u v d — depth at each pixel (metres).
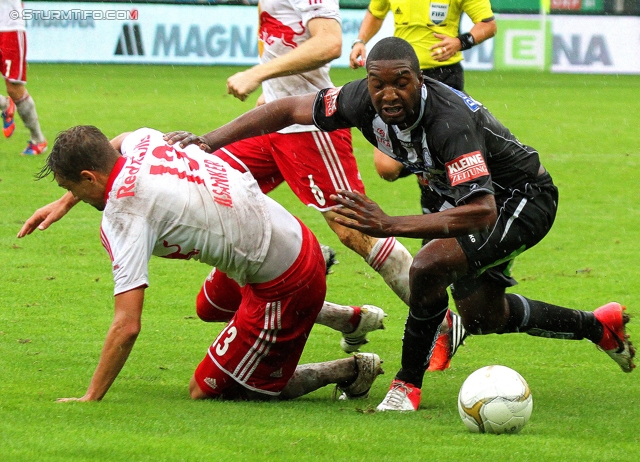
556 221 26.83
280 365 12.66
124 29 68.62
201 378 12.59
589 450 10.22
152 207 11.38
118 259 11.24
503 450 10.11
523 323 14.31
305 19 14.84
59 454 9.27
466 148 11.29
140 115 43.22
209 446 9.78
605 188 31.42
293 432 10.54
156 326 16.92
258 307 12.34
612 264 22.28
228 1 68.69
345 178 15.84
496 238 12.63
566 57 72.12
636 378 14.58
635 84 64.38
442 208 12.90
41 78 58.41
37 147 33.06
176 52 69.00
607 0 73.50
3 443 9.55
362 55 23.86
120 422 10.59
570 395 13.46
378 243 15.22
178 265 21.52
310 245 12.62
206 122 41.56
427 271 12.38
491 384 10.98
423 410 12.59
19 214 25.11
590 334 14.41
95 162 11.35
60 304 17.88
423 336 12.61
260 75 14.16
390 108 11.20
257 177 16.38
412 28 24.55
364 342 14.98
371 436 10.54
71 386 12.73
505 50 72.12
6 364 14.02
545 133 42.38
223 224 11.81
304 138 15.59
